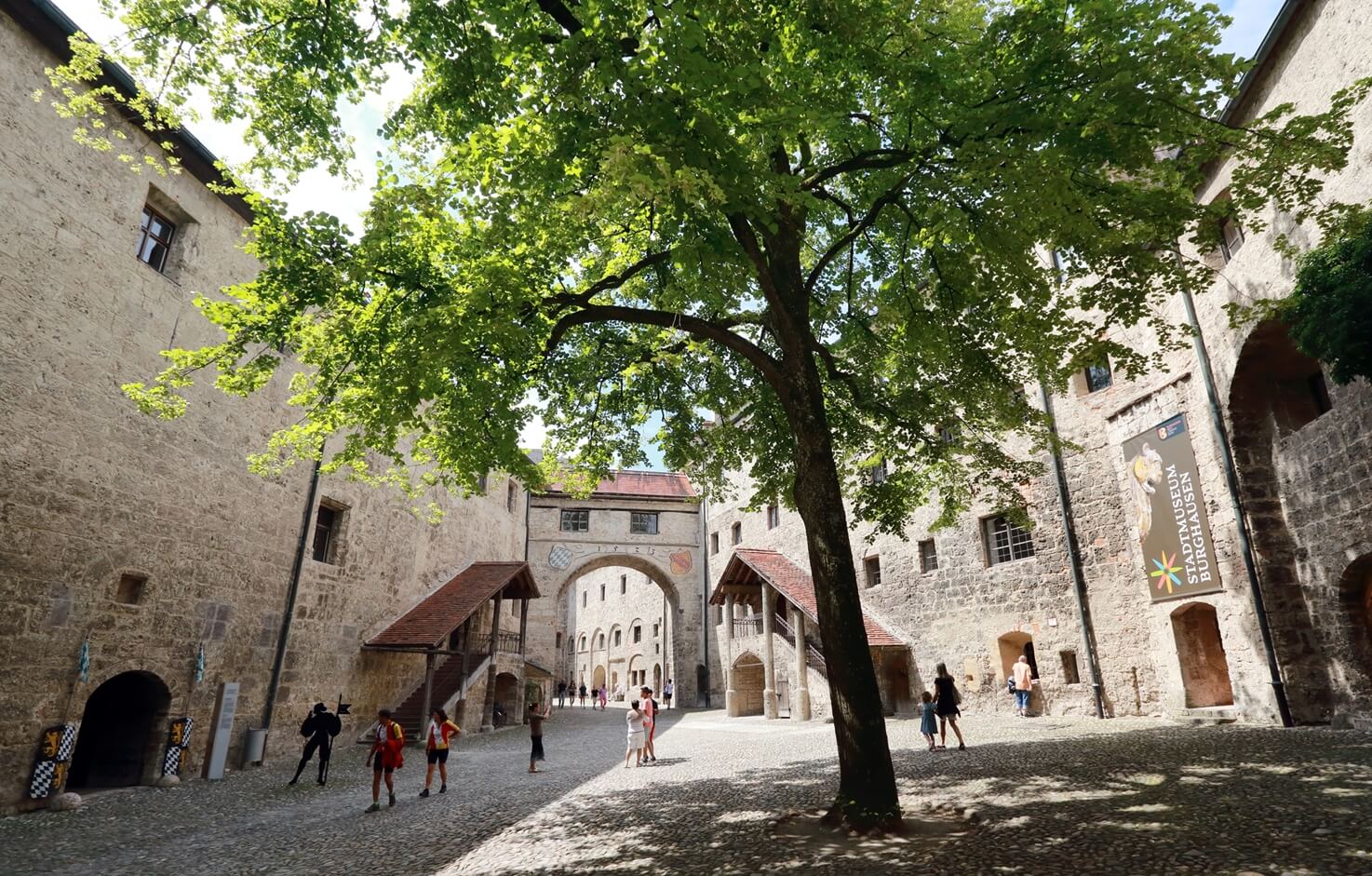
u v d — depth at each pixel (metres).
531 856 6.99
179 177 13.65
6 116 10.52
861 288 12.35
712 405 13.05
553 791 11.16
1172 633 15.35
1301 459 12.69
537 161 7.01
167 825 9.59
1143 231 8.12
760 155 8.30
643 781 11.71
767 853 6.43
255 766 14.84
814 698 23.48
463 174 8.23
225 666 14.38
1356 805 6.48
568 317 9.59
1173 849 5.61
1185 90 7.09
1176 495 15.17
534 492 10.81
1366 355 7.55
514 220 8.11
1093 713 16.84
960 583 20.72
